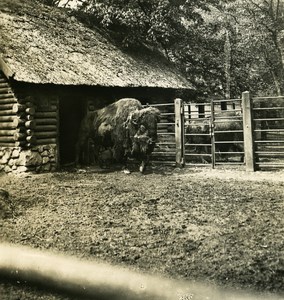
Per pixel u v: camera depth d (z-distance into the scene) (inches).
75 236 213.6
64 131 582.6
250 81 900.0
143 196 307.4
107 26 678.5
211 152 492.4
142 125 417.7
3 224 241.1
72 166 491.5
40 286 159.0
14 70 405.4
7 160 437.1
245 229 213.9
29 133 429.7
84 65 508.1
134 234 214.1
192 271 161.6
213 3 839.1
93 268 161.3
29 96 432.8
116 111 435.8
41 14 588.7
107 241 203.8
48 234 218.4
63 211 269.6
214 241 197.0
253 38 868.0
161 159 530.0
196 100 826.2
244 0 866.8
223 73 845.2
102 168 473.4
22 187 356.2
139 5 684.7
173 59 824.9
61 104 562.9
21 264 167.2
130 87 557.0
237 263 167.5
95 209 271.7
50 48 497.7
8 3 568.1
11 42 453.4
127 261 174.2
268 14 844.6
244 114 425.4
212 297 138.9
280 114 677.3
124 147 429.7
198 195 305.0
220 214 247.1
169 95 661.9
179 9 741.3
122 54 622.8
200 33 818.2
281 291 141.8
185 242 197.8
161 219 242.1
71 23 624.4
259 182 352.5
